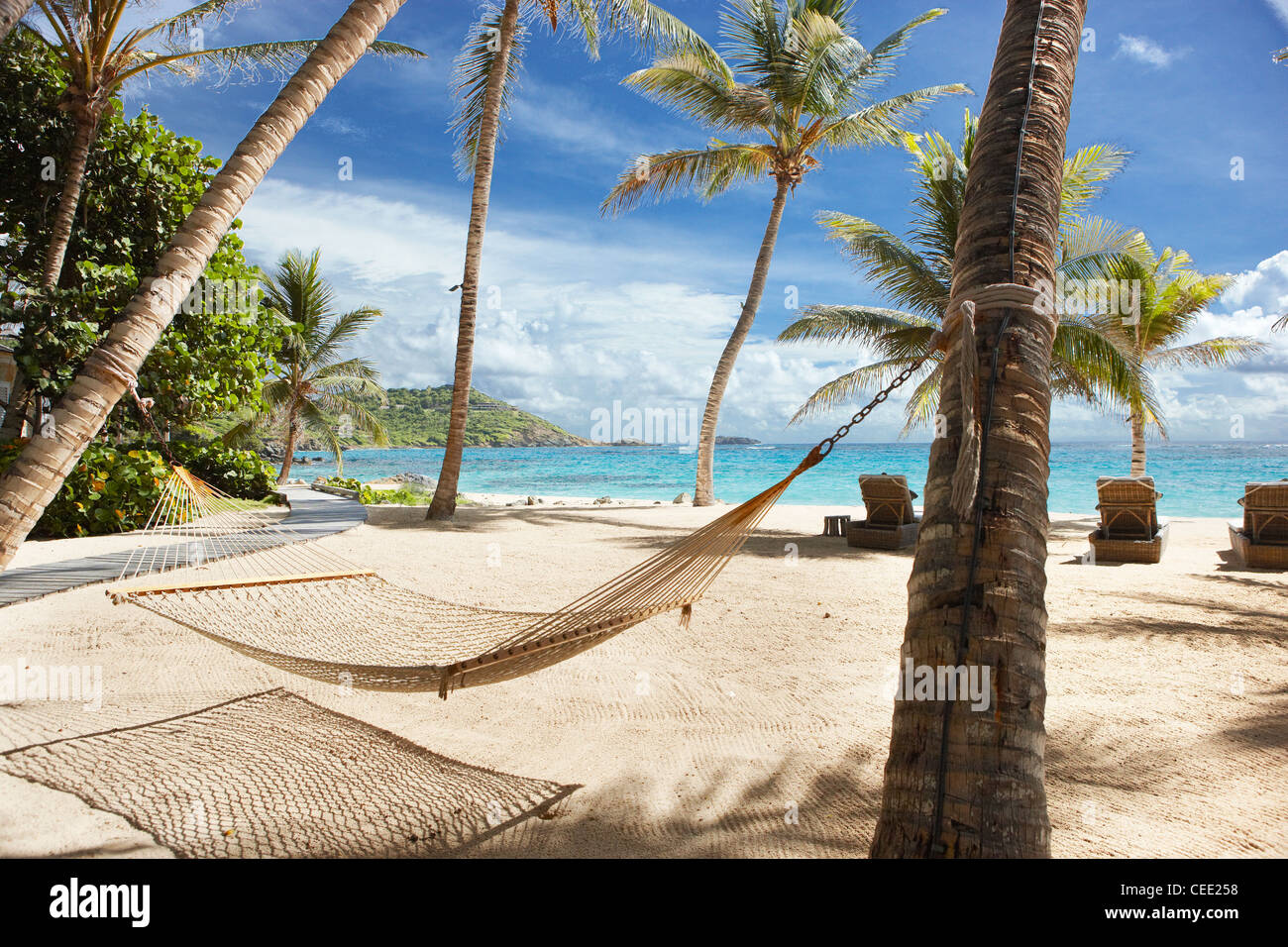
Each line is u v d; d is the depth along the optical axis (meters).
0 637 5.17
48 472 2.99
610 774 3.24
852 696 4.25
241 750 3.45
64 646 5.02
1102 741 3.52
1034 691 1.79
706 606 6.46
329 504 14.88
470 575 7.74
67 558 7.82
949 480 2.00
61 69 10.98
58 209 10.28
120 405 10.96
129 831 2.70
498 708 4.08
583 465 62.06
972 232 2.20
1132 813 2.82
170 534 9.62
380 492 20.94
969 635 1.82
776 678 4.59
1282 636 5.19
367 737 3.62
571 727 3.81
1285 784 3.05
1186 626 5.47
